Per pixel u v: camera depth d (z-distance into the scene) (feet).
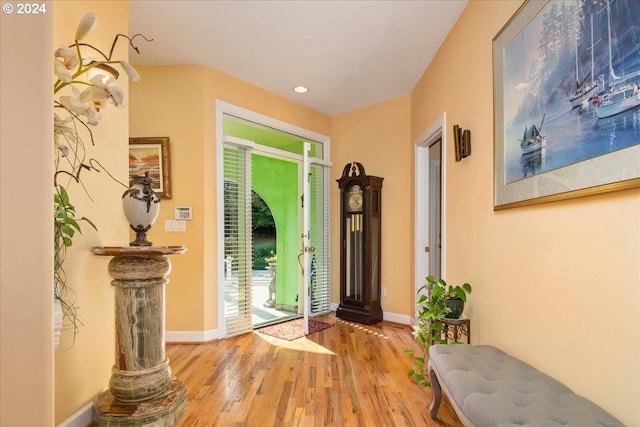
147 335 5.75
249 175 11.59
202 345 9.91
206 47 9.32
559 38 4.33
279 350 9.49
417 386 7.25
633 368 3.33
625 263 3.43
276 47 9.28
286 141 14.25
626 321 3.42
